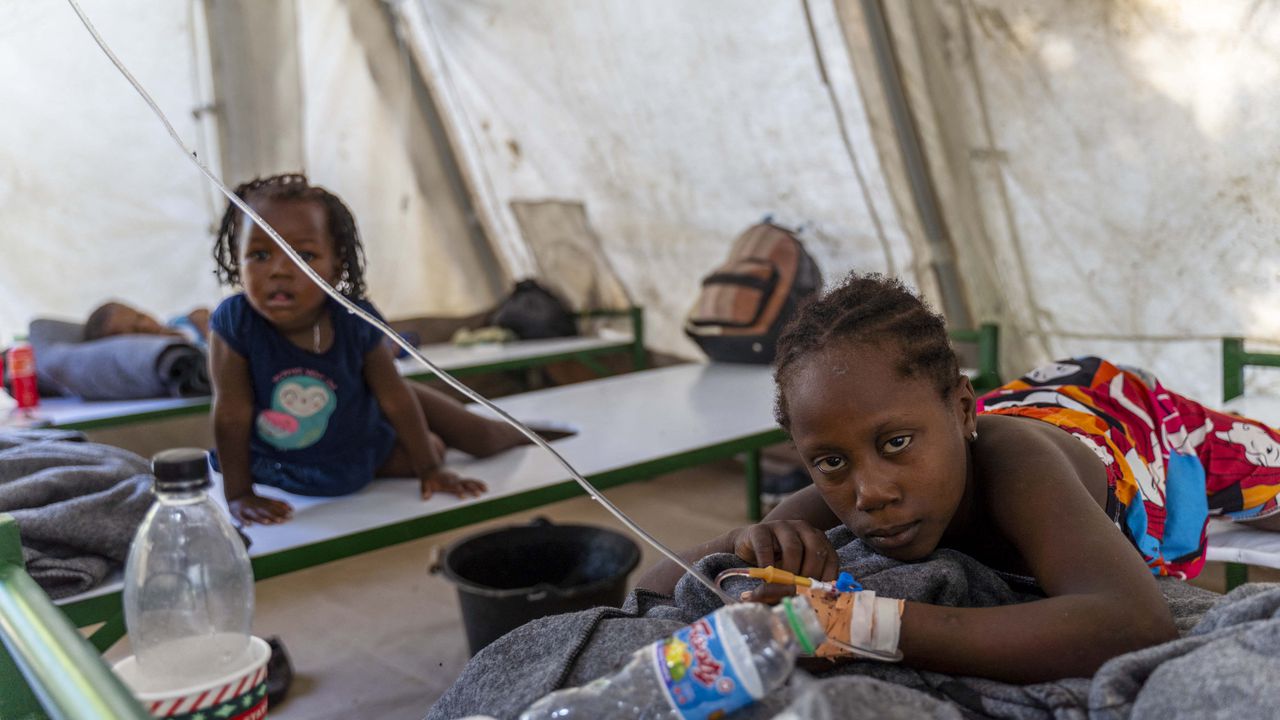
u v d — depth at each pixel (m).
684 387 3.55
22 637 0.80
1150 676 0.78
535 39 4.08
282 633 2.79
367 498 2.30
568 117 4.27
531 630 1.00
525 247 4.91
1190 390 2.93
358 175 4.49
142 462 2.09
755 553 1.08
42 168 3.71
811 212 3.79
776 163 3.71
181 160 3.94
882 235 3.60
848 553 1.15
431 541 3.58
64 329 3.66
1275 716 0.67
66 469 1.87
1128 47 2.56
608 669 0.87
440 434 2.60
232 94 3.99
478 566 2.57
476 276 4.98
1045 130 2.86
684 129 3.88
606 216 4.52
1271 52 2.35
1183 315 2.85
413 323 4.73
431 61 4.59
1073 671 0.89
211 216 4.05
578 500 4.02
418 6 4.38
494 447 2.64
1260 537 1.83
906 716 0.71
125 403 3.42
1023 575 1.17
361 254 2.25
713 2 3.38
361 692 2.42
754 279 3.81
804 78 3.36
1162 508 1.43
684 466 2.62
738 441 2.75
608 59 3.90
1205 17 2.40
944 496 1.00
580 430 2.89
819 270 3.86
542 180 4.63
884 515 0.99
